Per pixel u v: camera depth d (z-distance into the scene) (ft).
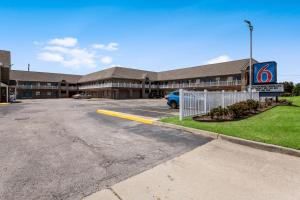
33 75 205.36
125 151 17.57
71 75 234.38
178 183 11.86
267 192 10.82
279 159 15.52
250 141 19.01
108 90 175.83
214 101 39.55
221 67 156.15
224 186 11.49
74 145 19.33
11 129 27.12
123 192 10.87
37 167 14.01
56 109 58.54
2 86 98.17
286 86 177.06
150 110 52.37
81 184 11.67
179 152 17.31
